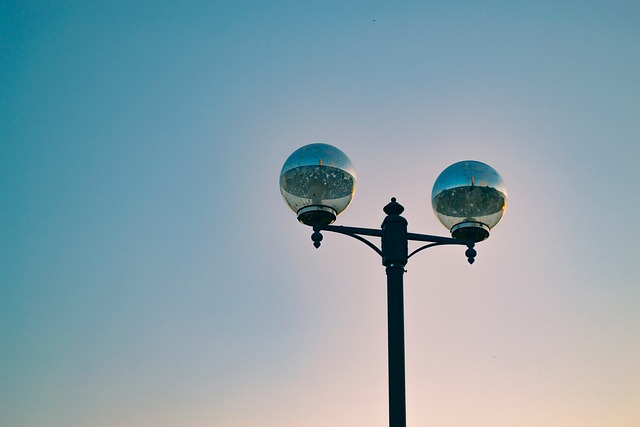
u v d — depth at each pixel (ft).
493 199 26.55
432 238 26.45
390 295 24.90
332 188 25.75
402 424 22.70
